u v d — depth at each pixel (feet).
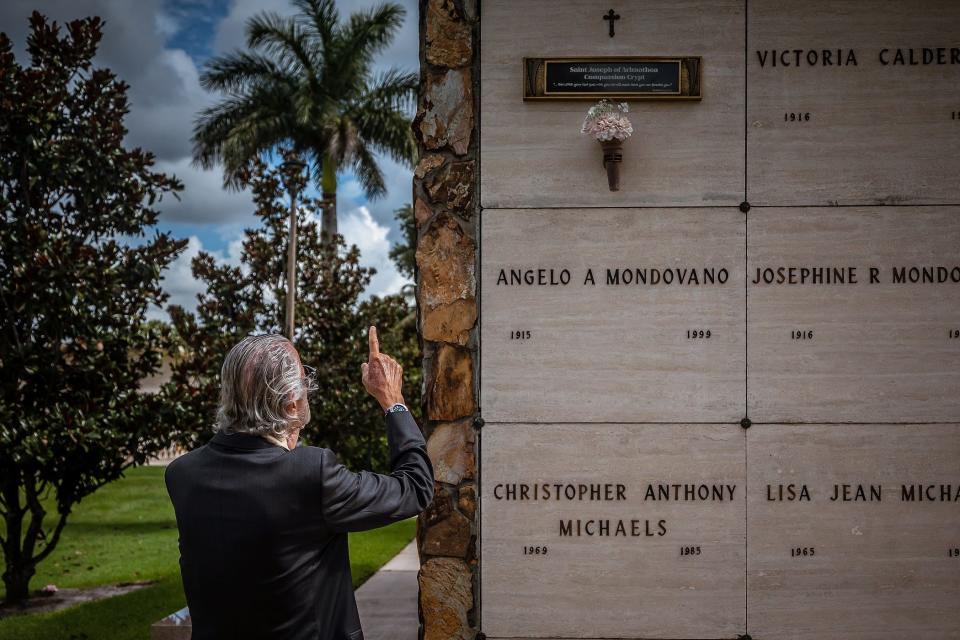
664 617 12.57
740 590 12.56
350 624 7.15
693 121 12.73
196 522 6.81
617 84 12.73
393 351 44.83
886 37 12.67
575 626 12.63
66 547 34.71
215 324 40.29
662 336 12.70
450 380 12.85
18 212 26.16
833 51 12.71
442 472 12.81
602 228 12.76
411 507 7.28
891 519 12.48
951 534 12.44
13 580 25.52
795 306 12.65
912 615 12.43
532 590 12.67
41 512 25.96
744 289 12.67
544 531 12.68
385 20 75.41
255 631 6.61
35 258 23.61
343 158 72.84
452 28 13.00
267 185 41.91
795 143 12.69
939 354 12.55
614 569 12.63
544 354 12.77
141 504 47.73
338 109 75.20
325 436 40.01
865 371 12.57
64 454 25.12
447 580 12.77
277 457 6.97
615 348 12.72
